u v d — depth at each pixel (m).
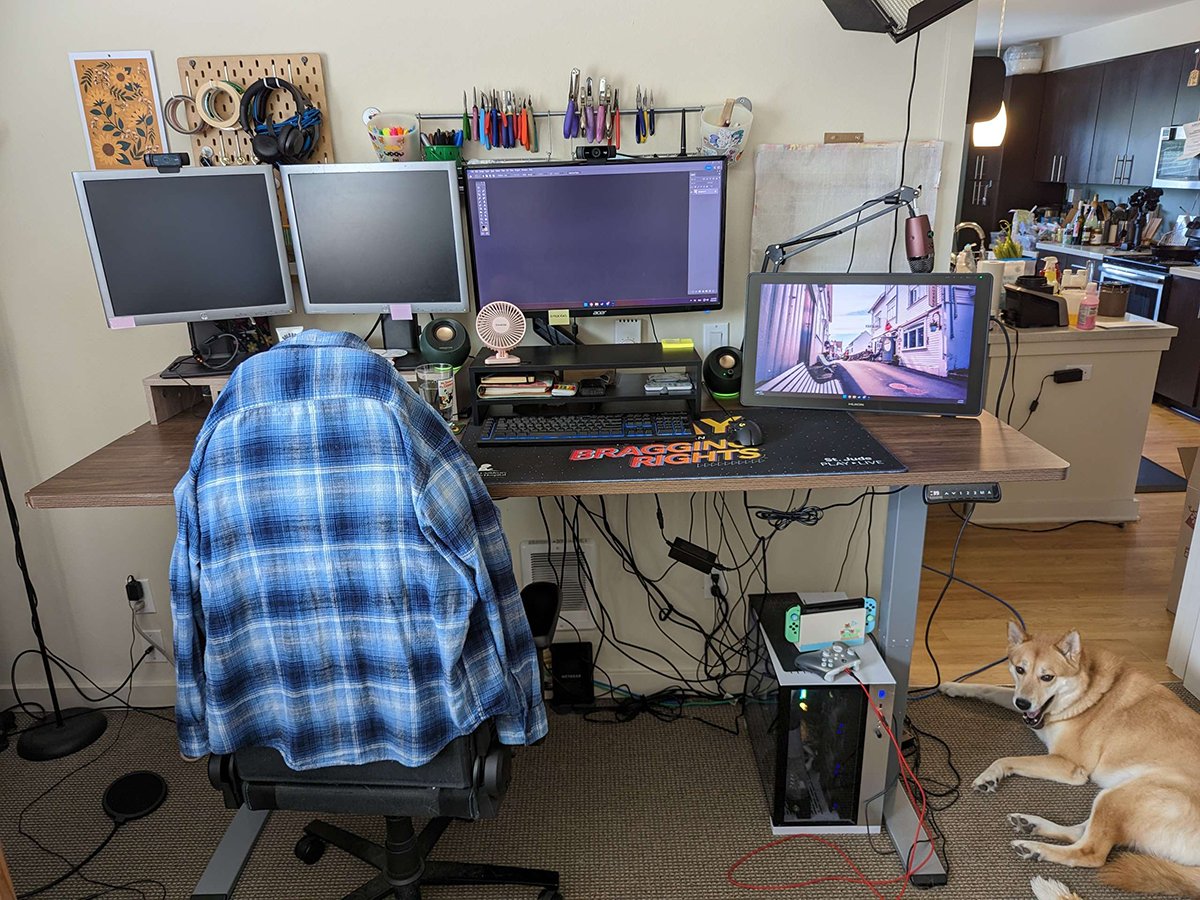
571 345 2.05
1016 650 2.10
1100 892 1.77
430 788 1.33
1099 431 3.46
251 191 1.84
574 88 1.91
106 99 1.95
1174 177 5.69
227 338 2.00
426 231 1.87
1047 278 3.76
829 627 1.93
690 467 1.63
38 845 1.97
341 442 1.12
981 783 2.05
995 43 7.53
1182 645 2.47
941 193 2.06
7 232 2.04
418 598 1.19
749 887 1.80
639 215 1.90
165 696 2.46
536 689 1.39
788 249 2.07
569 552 2.36
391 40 1.93
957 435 1.77
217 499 1.15
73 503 1.55
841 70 1.96
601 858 1.89
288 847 1.95
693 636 2.44
